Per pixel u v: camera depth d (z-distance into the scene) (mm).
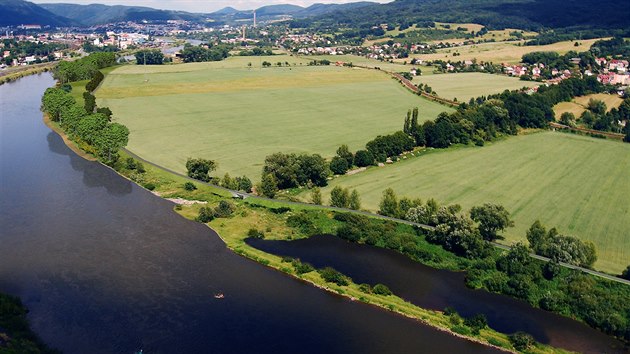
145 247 129500
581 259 120938
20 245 127750
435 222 137500
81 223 142000
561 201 164250
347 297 110375
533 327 103375
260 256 126125
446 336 98750
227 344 93812
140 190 168125
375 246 134750
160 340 94062
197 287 112125
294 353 92125
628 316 104125
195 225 143250
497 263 123000
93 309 102500
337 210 150375
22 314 98375
